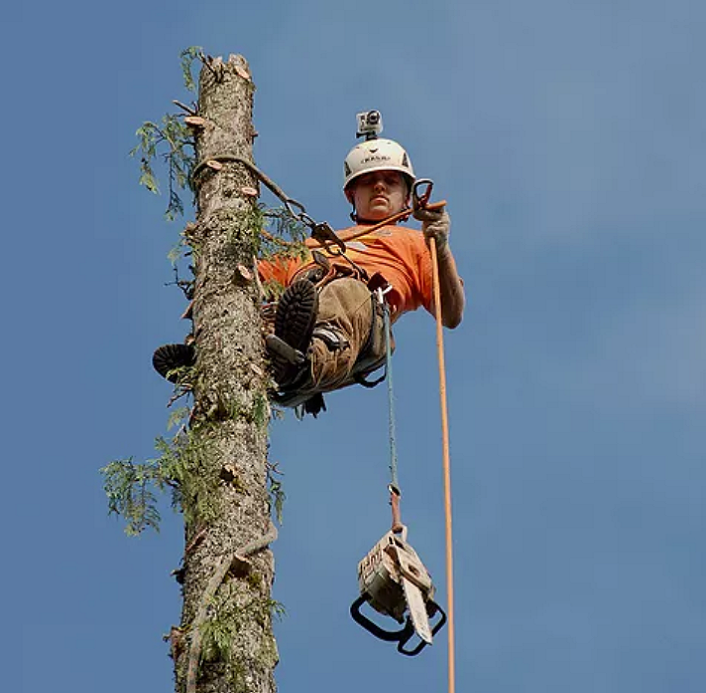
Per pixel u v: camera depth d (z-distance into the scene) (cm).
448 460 1061
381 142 1420
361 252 1298
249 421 1020
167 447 1000
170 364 1084
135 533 994
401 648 995
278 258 1141
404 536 1020
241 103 1182
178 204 1162
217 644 905
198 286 1085
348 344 1171
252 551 949
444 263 1266
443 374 1146
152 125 1162
